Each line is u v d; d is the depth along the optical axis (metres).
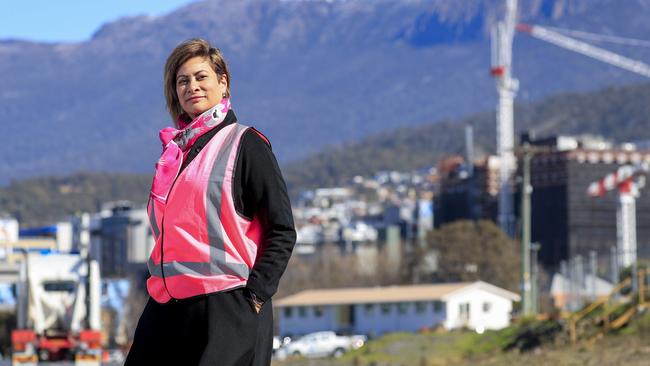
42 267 36.81
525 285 56.81
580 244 188.75
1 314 53.50
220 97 6.92
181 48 6.90
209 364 6.45
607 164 190.75
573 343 40.91
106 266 191.00
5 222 101.00
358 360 46.31
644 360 31.81
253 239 6.67
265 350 6.66
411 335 55.06
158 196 6.67
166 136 6.84
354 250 185.88
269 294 6.59
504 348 45.59
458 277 106.56
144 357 6.63
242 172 6.65
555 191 191.62
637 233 188.62
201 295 6.55
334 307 90.69
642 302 41.88
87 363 36.19
